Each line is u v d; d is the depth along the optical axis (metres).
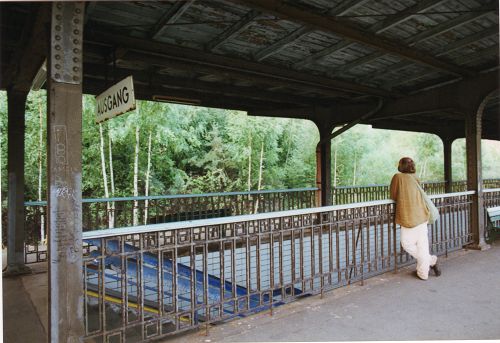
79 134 2.68
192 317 3.19
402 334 3.16
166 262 4.23
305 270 6.43
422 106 7.14
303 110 8.73
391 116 7.72
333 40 4.96
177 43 4.74
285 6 3.81
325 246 7.16
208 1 3.84
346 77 6.52
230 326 3.37
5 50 4.50
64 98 2.64
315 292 4.06
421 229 4.58
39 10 3.05
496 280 4.53
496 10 4.09
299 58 5.58
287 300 4.32
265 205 8.70
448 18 4.37
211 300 4.96
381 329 3.26
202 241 3.22
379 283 4.47
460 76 6.33
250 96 7.23
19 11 3.65
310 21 4.10
